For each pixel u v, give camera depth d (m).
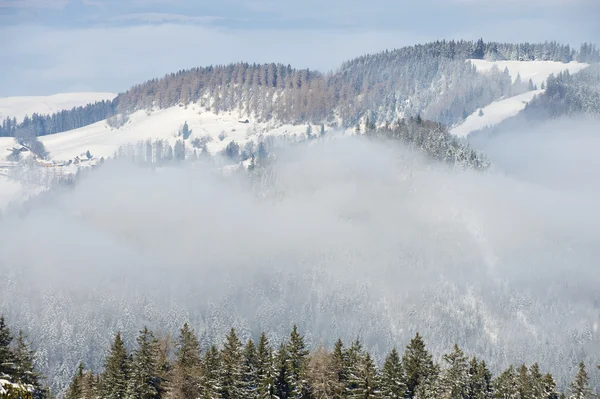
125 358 82.06
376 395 77.94
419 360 84.94
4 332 73.50
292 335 82.25
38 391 72.94
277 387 77.94
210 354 83.19
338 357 82.12
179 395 80.06
